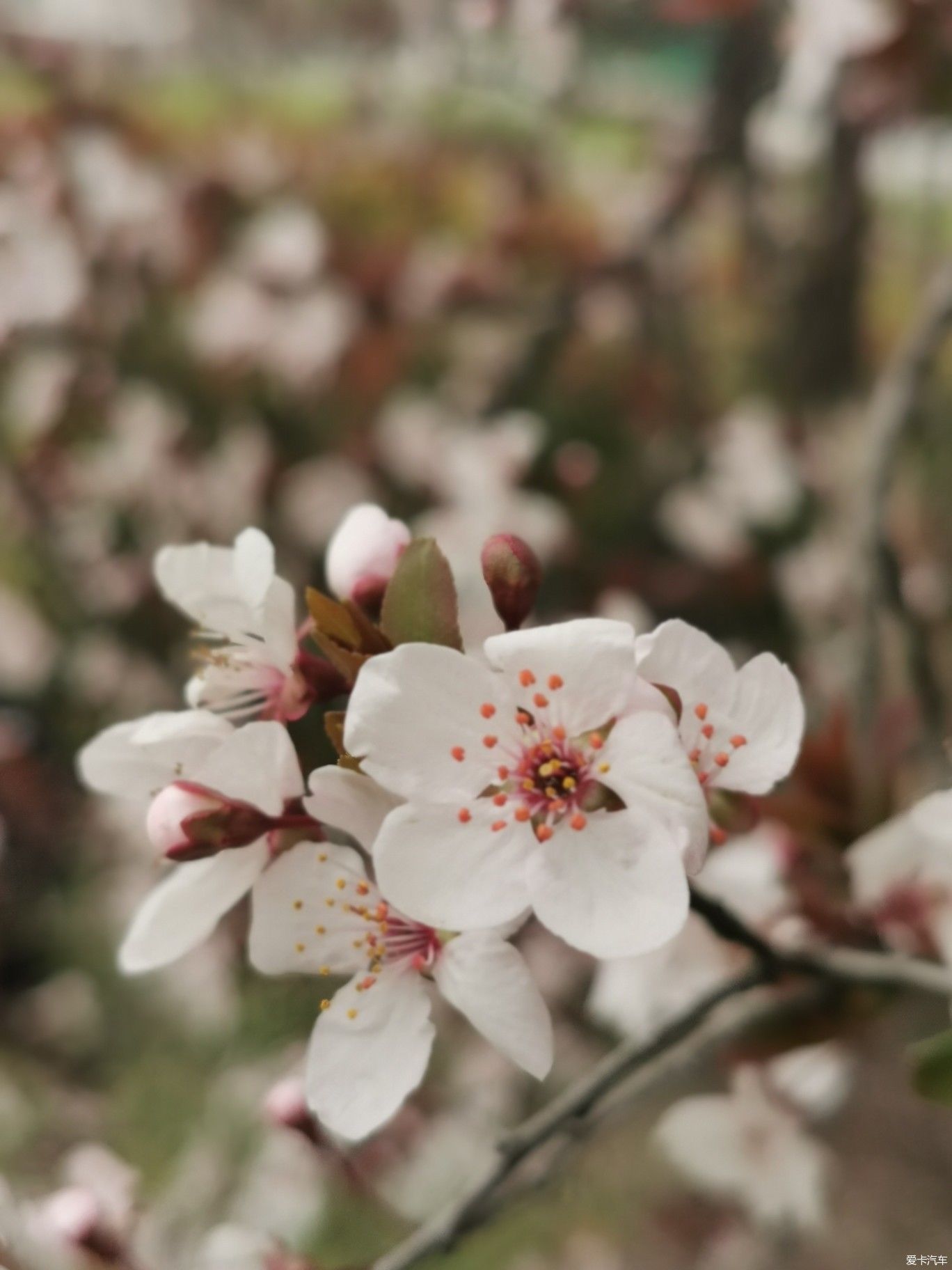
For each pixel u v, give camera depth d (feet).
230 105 2.05
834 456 1.67
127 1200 0.68
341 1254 1.04
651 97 1.86
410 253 1.73
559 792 0.55
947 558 1.46
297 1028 1.51
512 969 0.56
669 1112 0.82
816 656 1.42
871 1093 1.30
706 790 0.55
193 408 1.81
